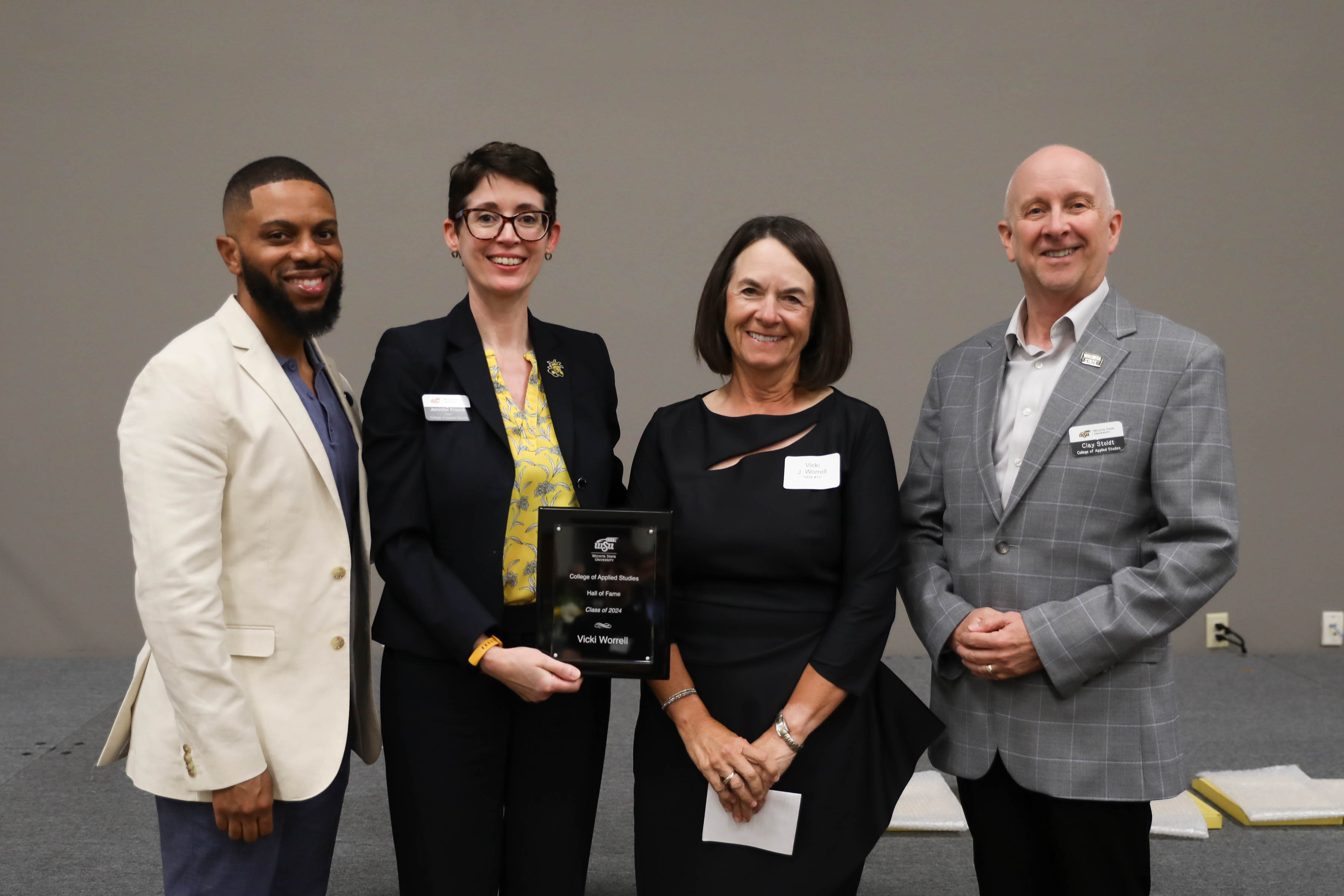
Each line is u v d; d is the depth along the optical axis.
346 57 4.55
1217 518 1.69
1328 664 4.60
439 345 1.86
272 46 4.52
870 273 4.69
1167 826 2.94
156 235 4.54
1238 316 4.66
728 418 1.89
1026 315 1.94
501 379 1.88
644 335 4.70
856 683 1.76
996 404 1.90
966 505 1.89
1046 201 1.81
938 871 2.74
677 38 4.59
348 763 1.78
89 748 3.53
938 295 4.69
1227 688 4.28
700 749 1.77
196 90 4.51
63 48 4.45
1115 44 4.57
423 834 1.80
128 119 4.49
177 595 1.50
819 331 1.88
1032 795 1.89
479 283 1.86
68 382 4.57
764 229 1.85
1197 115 4.59
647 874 1.82
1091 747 1.77
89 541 4.63
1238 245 4.63
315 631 1.66
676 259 4.68
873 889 2.64
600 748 1.96
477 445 1.80
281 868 1.69
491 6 4.56
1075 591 1.78
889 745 1.84
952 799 3.11
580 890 1.92
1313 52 4.55
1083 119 4.59
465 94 4.59
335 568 1.68
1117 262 4.65
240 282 1.69
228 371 1.59
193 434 1.54
